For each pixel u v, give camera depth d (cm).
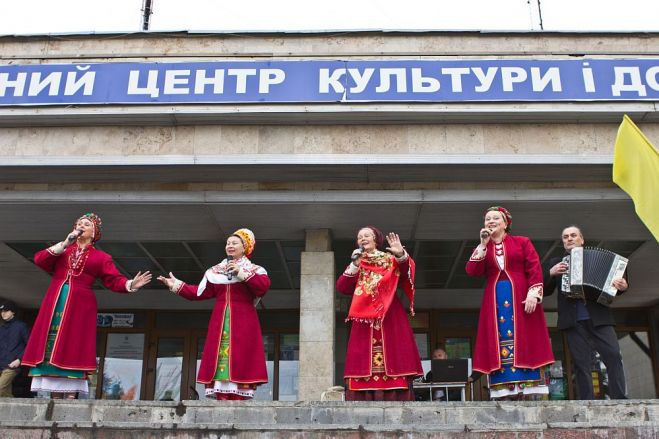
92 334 579
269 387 1300
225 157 784
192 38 871
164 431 434
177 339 1342
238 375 545
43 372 550
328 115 799
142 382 1312
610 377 573
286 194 827
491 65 806
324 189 841
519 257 567
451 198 822
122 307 1344
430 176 827
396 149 810
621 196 816
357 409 461
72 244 593
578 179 833
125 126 825
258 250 1012
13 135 825
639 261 1036
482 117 805
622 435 422
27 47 870
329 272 885
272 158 785
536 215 870
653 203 608
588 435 423
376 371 534
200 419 462
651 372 1290
